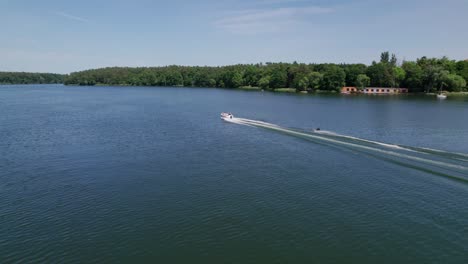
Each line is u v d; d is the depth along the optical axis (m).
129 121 82.19
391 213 30.62
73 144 56.31
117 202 33.31
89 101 141.62
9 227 28.59
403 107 116.06
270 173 41.44
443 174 38.94
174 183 38.22
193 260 24.25
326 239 26.62
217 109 110.19
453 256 24.25
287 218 29.95
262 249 25.41
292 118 88.25
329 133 65.00
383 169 41.94
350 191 35.59
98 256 24.77
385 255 24.50
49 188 36.78
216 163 45.62
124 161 46.53
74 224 29.12
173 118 88.00
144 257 24.62
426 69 190.50
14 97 165.88
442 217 29.73
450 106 118.50
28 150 52.25
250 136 63.50
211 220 29.69
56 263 24.03
